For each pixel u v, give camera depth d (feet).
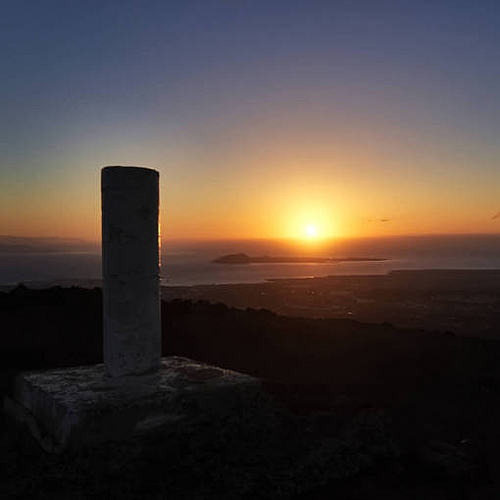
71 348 35.81
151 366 20.59
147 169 20.43
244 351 37.11
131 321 20.03
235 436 18.70
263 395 20.11
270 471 17.47
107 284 20.20
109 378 20.08
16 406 20.90
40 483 15.92
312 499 16.61
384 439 20.13
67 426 16.92
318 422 20.65
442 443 20.66
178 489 15.98
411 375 31.19
